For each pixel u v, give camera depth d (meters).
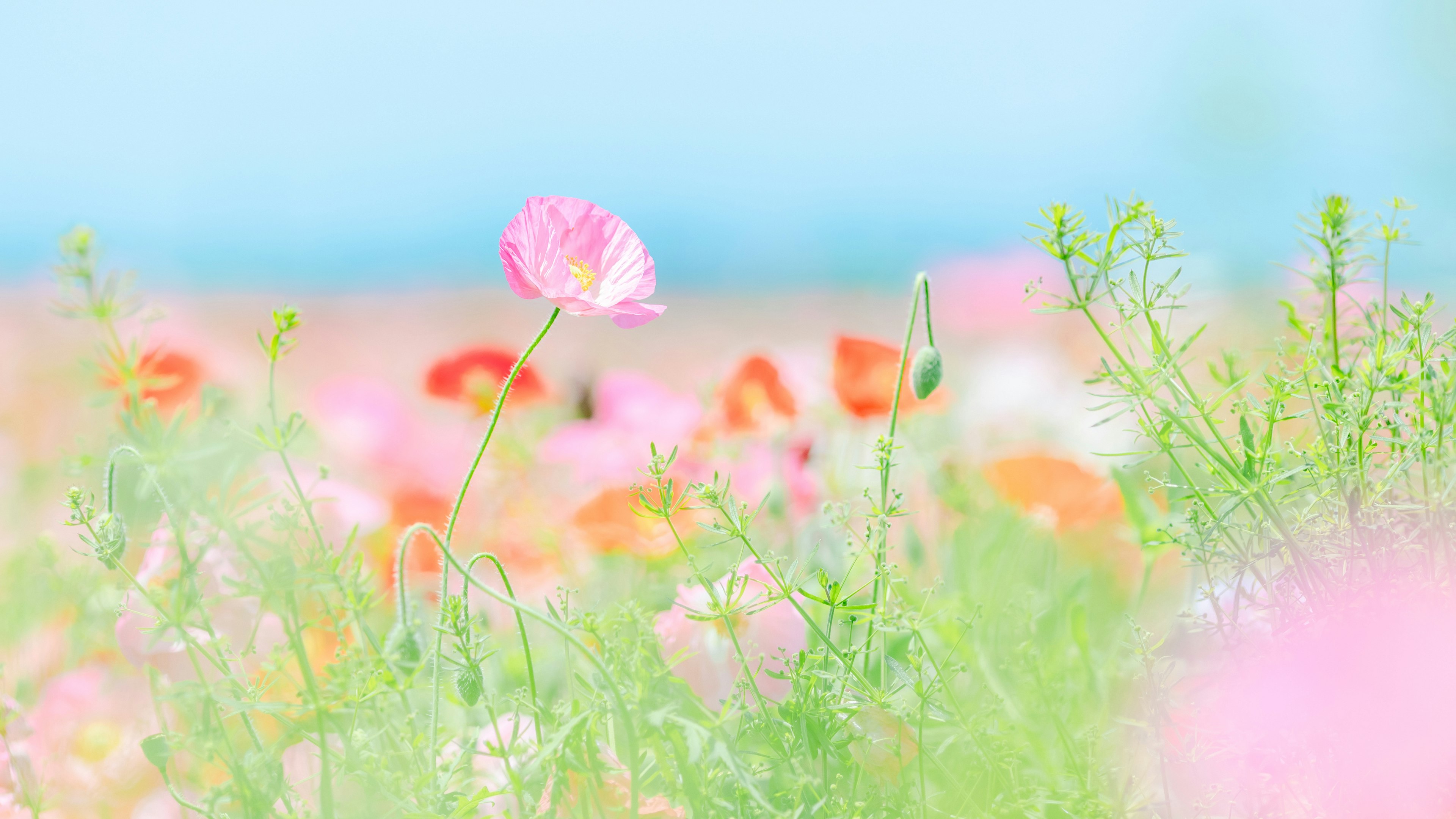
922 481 2.38
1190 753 1.81
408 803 1.79
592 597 2.24
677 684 1.84
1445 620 1.76
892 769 1.85
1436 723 1.75
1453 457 1.80
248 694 1.82
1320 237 1.82
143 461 1.81
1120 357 1.81
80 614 2.04
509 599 1.77
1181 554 1.87
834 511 1.86
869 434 2.35
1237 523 1.82
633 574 2.21
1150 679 1.82
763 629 1.96
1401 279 1.95
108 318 1.91
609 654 1.82
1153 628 2.03
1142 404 1.81
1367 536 1.80
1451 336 1.81
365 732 1.84
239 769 1.80
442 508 2.23
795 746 1.83
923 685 1.83
